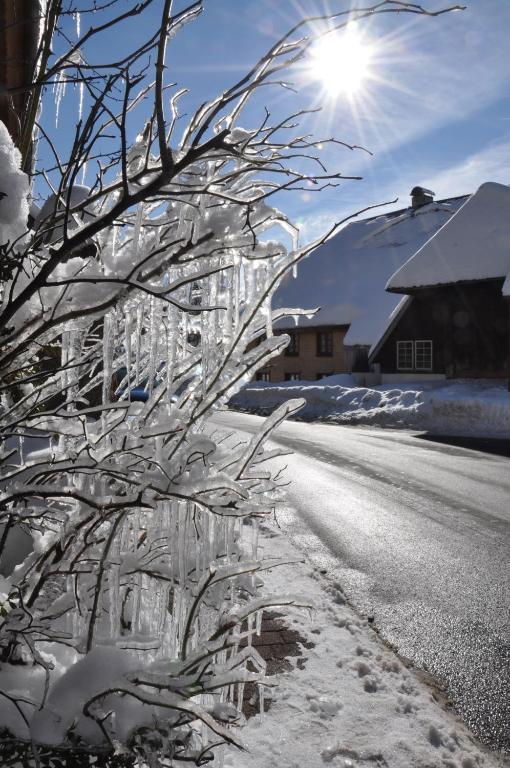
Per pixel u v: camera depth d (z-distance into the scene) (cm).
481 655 422
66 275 184
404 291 2592
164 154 140
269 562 179
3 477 177
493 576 584
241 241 176
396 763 276
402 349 2734
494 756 303
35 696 170
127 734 155
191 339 236
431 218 3841
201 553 196
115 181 181
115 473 168
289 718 307
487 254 2428
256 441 200
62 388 189
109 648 171
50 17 195
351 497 932
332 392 2509
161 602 204
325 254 3944
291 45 155
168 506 196
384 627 466
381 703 328
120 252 185
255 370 194
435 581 569
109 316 188
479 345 2456
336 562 621
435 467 1192
